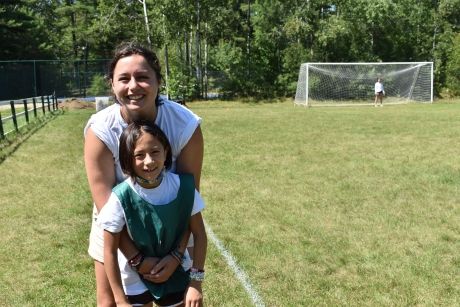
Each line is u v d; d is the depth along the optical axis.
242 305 4.19
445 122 18.64
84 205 7.21
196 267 2.67
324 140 13.89
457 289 4.44
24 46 43.28
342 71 34.81
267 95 36.84
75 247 5.56
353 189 8.12
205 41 36.19
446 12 39.62
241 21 38.94
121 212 2.53
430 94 34.91
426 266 4.94
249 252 5.34
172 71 34.97
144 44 2.67
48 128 16.97
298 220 6.45
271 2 36.84
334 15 37.03
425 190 8.03
